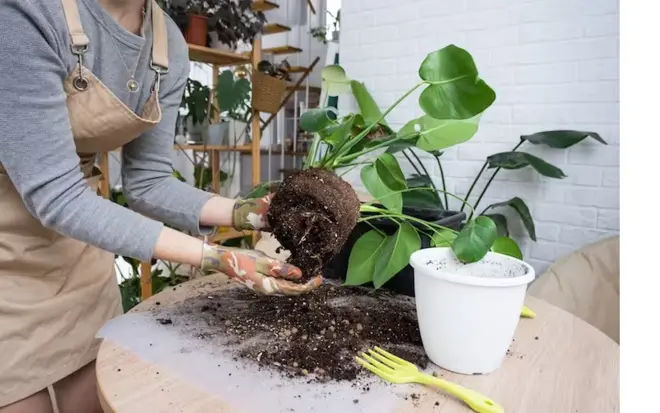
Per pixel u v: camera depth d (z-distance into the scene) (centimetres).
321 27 351
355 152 105
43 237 89
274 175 356
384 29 228
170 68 95
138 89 88
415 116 223
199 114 232
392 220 98
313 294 99
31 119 67
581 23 181
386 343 79
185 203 98
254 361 70
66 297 96
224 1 215
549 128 192
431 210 109
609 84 179
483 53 203
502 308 66
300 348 75
